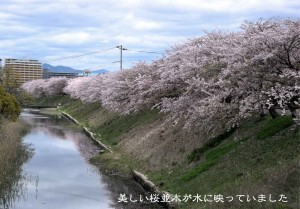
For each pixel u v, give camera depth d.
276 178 12.12
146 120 30.70
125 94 31.06
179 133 22.20
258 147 15.17
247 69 14.09
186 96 19.00
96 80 54.34
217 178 14.89
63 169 23.98
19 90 60.16
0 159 21.94
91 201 17.25
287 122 15.50
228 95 15.30
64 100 90.75
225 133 18.83
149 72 29.23
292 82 13.66
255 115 18.64
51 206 16.59
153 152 22.78
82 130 44.66
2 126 31.23
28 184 20.34
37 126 48.75
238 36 16.64
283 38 13.02
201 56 19.59
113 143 30.92
